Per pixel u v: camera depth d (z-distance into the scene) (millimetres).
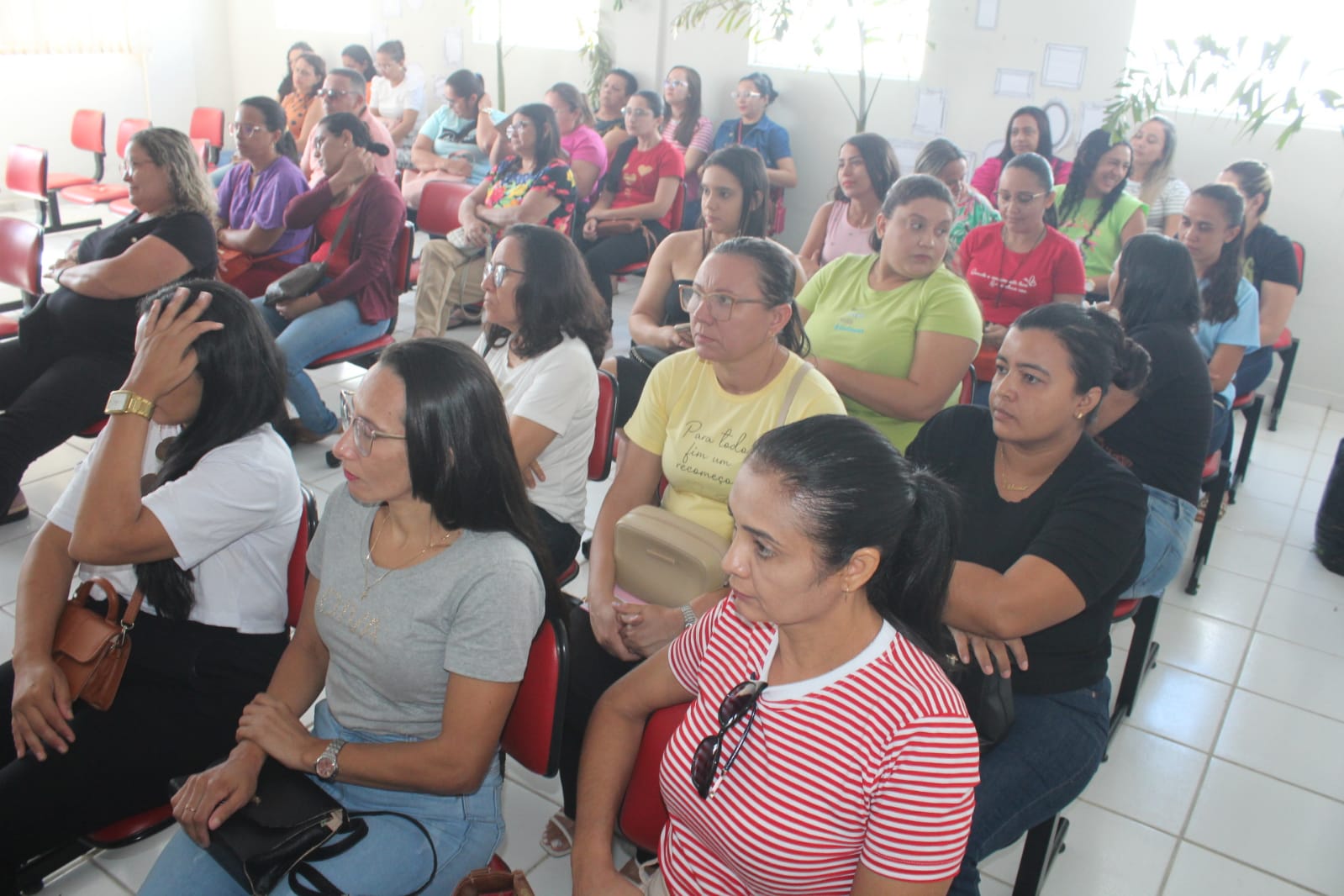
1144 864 2014
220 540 1578
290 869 1284
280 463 1642
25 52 6824
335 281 3514
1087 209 4195
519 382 2195
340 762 1359
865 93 5629
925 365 2482
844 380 2492
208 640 1619
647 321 3105
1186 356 2199
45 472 3297
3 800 1460
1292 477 4035
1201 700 2555
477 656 1336
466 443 1332
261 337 1609
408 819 1389
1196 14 4770
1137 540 1568
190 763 1580
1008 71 5309
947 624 1558
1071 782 1581
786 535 995
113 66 7422
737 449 1930
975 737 1045
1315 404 4879
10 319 3369
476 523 1382
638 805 1392
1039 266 3420
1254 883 1979
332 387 4184
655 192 5367
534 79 6980
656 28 6289
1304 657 2771
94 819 1521
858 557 1009
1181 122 4816
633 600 1890
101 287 2740
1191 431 2201
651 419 2066
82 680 1535
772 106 6082
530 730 1423
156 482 1642
